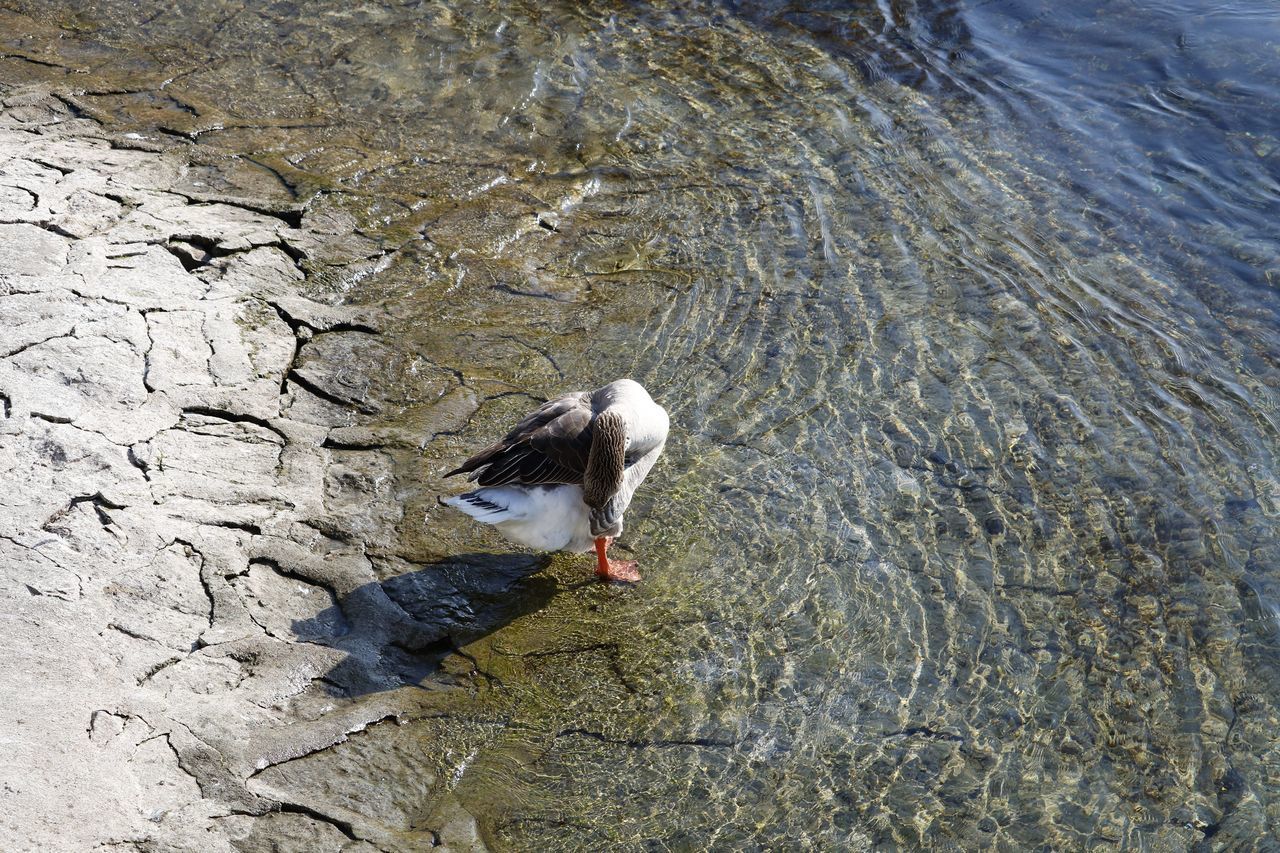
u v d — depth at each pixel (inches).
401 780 227.9
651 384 271.0
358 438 259.6
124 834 217.5
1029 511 255.3
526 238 295.6
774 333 279.3
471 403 266.4
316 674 234.5
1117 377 271.7
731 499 256.7
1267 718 235.6
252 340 267.9
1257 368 272.7
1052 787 230.1
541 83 327.9
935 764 231.8
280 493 250.2
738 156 313.0
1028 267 289.1
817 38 345.1
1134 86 324.2
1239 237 292.2
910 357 275.0
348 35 337.4
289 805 223.6
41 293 264.5
